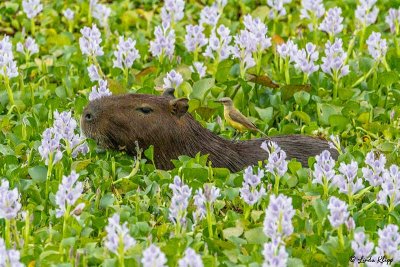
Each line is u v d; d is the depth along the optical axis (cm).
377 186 1173
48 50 1659
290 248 1036
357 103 1379
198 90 1416
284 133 1369
